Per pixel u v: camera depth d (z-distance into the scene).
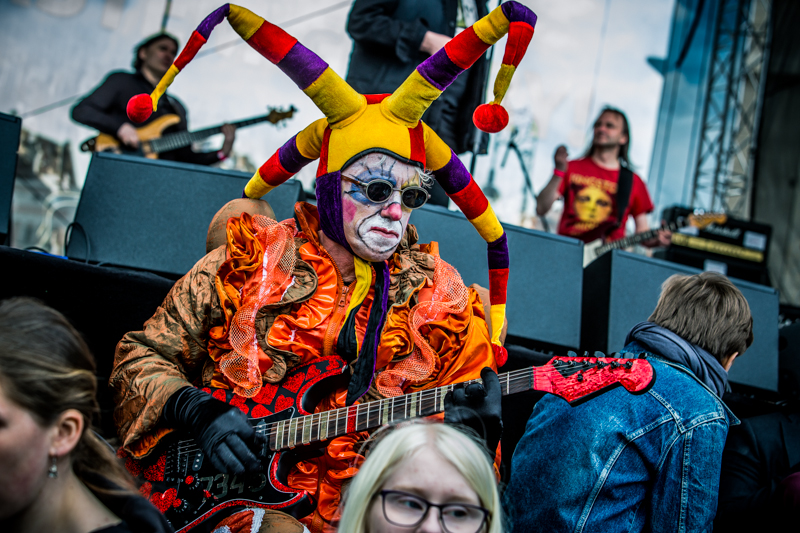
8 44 5.40
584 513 1.62
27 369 0.96
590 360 1.56
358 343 1.74
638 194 4.23
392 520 1.06
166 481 1.68
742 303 1.87
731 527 2.06
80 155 5.46
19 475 0.96
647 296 2.72
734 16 6.72
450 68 1.65
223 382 1.75
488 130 1.64
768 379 2.82
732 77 6.68
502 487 1.64
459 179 1.82
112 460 1.11
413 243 1.94
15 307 1.02
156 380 1.69
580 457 1.65
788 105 6.79
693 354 1.79
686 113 6.62
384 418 1.62
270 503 1.62
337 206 1.72
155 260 2.39
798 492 1.87
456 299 1.80
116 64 5.52
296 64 1.67
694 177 6.62
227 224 1.83
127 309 2.10
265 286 1.74
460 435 1.14
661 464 1.63
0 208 2.26
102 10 5.53
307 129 1.83
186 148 4.12
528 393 2.26
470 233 2.56
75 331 1.05
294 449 1.66
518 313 2.55
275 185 1.96
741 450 2.16
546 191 4.06
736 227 4.24
